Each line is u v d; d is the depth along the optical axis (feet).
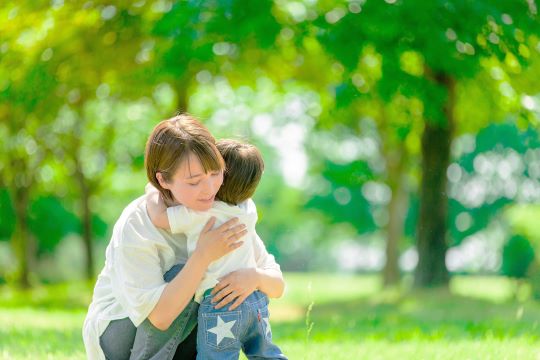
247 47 49.62
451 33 40.83
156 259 13.51
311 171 111.75
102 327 13.89
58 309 55.83
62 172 96.02
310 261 235.81
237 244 13.55
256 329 14.08
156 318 13.14
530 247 78.74
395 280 88.84
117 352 14.05
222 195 14.07
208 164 13.08
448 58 40.29
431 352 22.94
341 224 130.52
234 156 14.19
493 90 49.62
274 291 14.48
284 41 49.70
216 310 13.64
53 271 141.28
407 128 46.55
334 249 230.68
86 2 49.08
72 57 54.03
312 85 65.72
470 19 40.91
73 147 85.46
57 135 83.71
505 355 21.71
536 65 46.29
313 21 42.57
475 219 127.75
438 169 53.57
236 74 64.03
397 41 40.65
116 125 90.22
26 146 85.20
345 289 104.17
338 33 41.27
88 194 91.15
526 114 48.98
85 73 57.11
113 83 62.49
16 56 52.37
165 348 13.69
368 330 33.40
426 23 40.29
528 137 119.03
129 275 13.29
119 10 50.37
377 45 40.83
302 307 58.59
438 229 53.83
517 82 47.88
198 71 55.67
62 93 61.05
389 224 88.74
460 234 129.08
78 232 128.47
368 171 88.12
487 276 140.77
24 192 93.04
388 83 41.06
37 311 50.62
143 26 50.16
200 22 44.80
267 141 98.89
